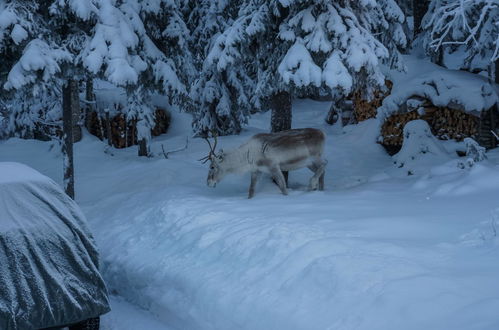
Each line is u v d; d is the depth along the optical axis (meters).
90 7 10.83
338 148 14.56
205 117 17.17
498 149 12.73
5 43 10.63
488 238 5.80
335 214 7.80
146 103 15.41
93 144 16.25
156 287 7.18
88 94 18.02
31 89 10.63
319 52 10.52
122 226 9.66
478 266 5.13
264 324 5.26
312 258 5.84
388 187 10.27
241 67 16.66
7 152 16.44
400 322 4.38
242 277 6.18
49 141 17.38
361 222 7.06
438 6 15.14
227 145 15.48
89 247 5.53
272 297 5.54
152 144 17.06
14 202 5.25
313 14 10.70
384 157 14.25
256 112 23.38
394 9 11.75
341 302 4.94
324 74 9.99
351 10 10.76
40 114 18.70
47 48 10.48
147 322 6.60
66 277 5.27
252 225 7.46
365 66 10.24
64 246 5.32
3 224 5.07
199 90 17.12
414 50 17.06
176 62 13.86
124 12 12.02
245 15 11.34
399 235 6.43
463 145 13.16
